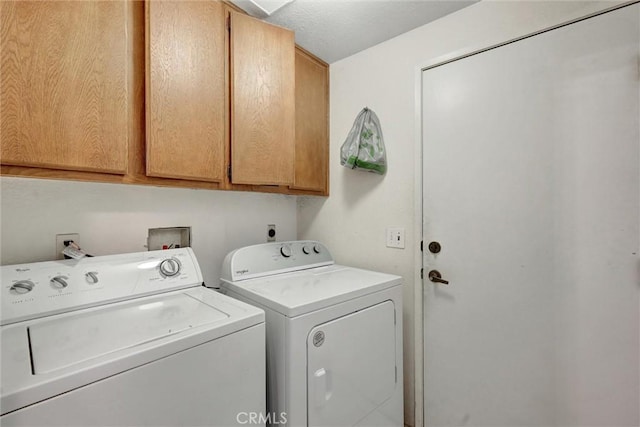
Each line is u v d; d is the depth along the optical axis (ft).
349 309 3.90
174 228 5.09
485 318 4.52
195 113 3.98
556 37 3.96
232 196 5.92
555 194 3.98
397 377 4.70
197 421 2.57
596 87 3.69
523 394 4.21
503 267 4.37
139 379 2.26
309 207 6.98
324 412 3.52
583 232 3.78
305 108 5.87
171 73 3.74
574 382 3.84
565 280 3.91
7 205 3.57
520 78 4.22
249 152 4.54
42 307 3.00
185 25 3.88
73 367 2.04
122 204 4.47
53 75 2.92
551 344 4.00
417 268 5.16
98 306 3.32
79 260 3.52
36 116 2.82
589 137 3.74
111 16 3.31
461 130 4.74
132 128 3.50
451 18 4.83
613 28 3.59
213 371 2.70
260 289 4.03
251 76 4.56
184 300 3.59
